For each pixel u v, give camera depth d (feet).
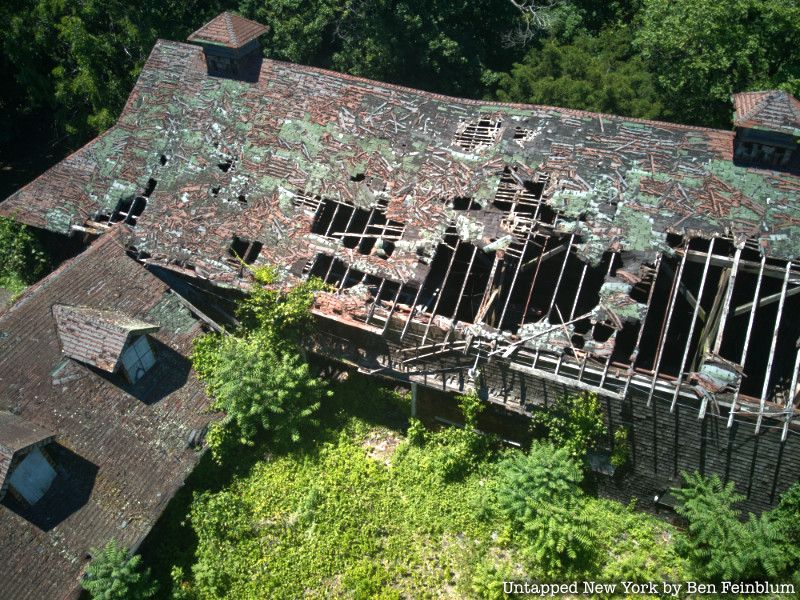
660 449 56.39
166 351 64.90
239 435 63.87
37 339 59.82
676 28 84.99
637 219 60.75
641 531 58.59
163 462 59.00
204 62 78.64
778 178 59.72
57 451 56.03
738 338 68.39
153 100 78.33
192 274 68.74
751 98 60.80
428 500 61.21
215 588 55.67
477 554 57.47
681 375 53.47
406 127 70.28
